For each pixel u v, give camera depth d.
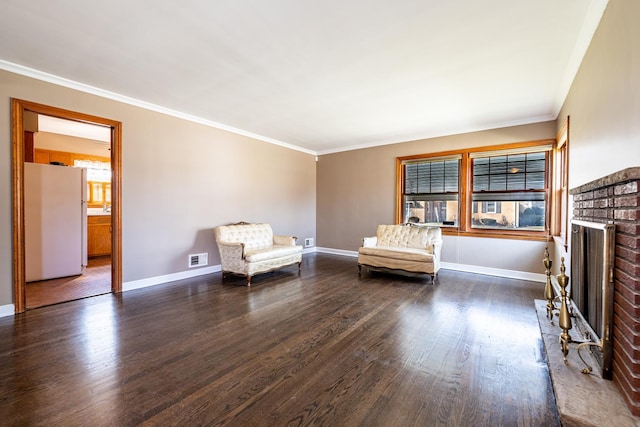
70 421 1.45
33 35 2.32
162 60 2.71
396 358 2.10
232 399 1.63
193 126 4.41
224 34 2.29
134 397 1.64
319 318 2.84
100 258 6.02
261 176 5.56
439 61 2.69
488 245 4.70
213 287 3.91
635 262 1.29
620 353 1.43
